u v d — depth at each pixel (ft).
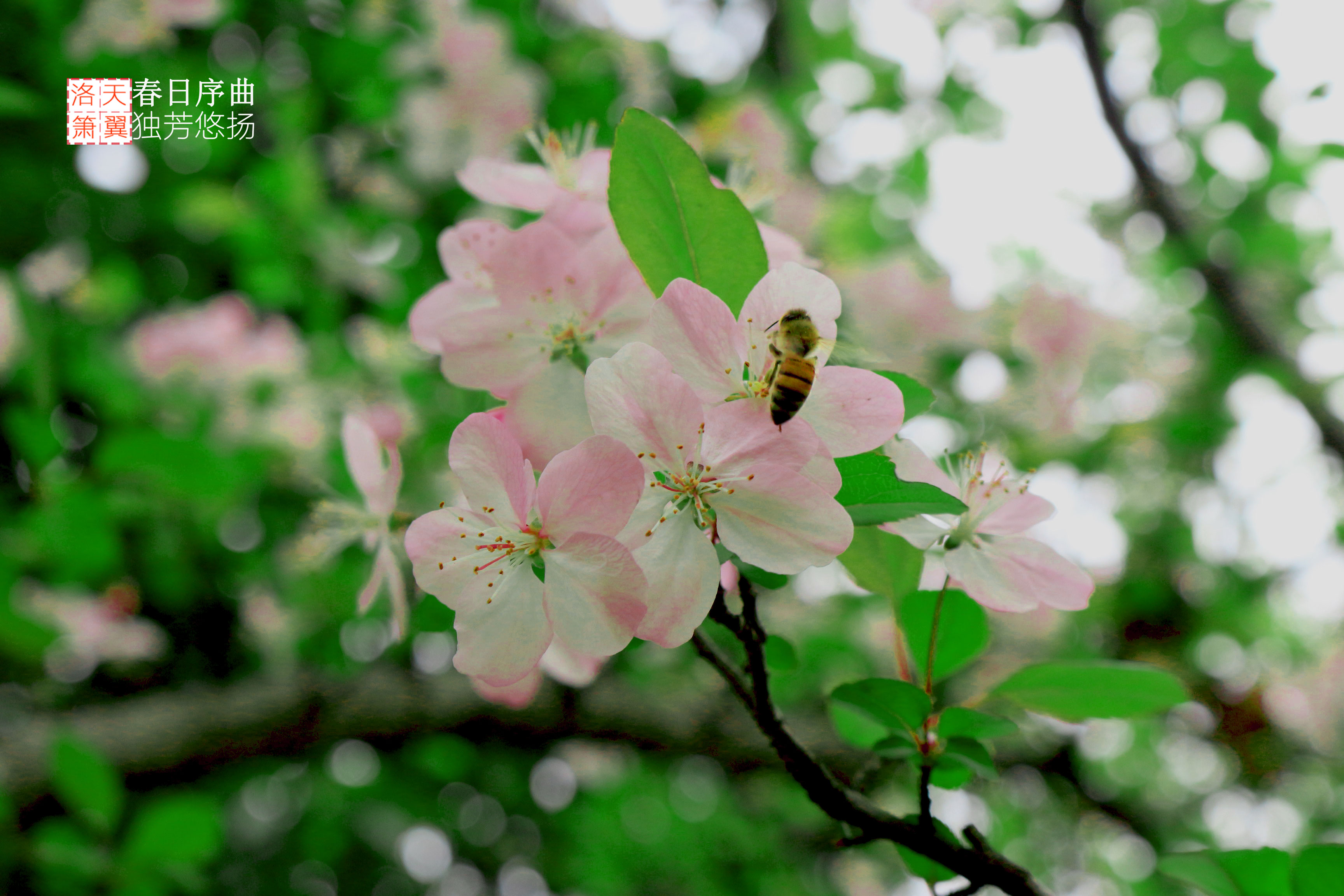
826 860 17.66
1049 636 14.32
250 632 13.83
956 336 12.96
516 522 3.51
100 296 12.80
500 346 4.21
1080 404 15.19
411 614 4.75
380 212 13.20
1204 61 15.15
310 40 12.68
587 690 13.14
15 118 11.77
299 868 17.92
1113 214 16.69
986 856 3.85
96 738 11.48
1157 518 17.12
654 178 3.61
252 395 12.48
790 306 3.54
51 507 9.46
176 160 12.87
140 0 11.47
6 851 8.73
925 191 16.01
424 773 16.61
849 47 16.48
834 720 4.66
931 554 4.45
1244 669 17.17
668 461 3.42
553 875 17.88
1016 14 15.74
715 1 15.78
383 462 4.95
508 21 12.88
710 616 3.67
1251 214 15.81
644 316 4.21
